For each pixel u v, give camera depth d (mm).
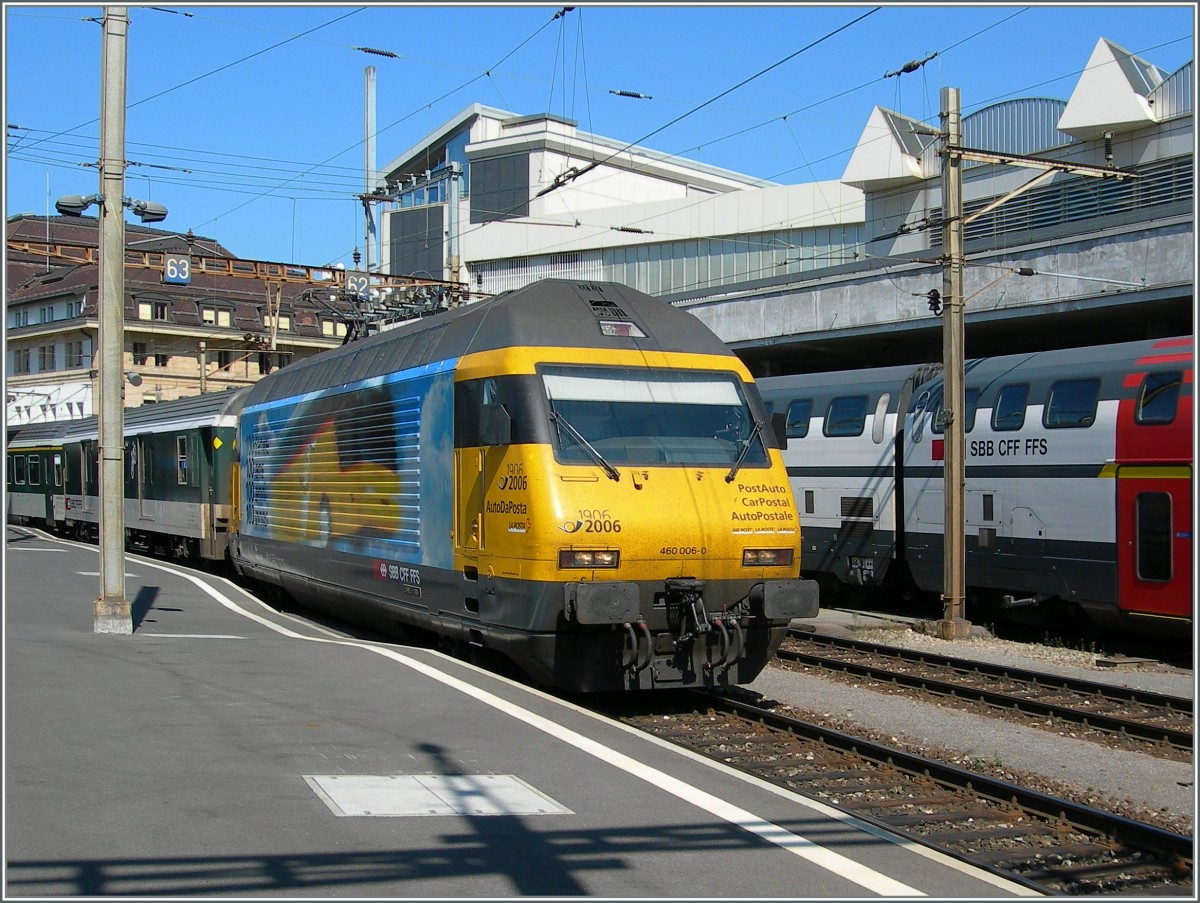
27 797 6574
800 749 9812
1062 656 15633
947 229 17000
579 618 9734
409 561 12516
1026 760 9969
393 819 6477
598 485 10242
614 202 55438
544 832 6383
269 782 7086
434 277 56031
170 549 26359
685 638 10406
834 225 42375
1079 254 20422
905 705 12156
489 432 10773
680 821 6703
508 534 10391
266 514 17875
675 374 11227
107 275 13578
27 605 15547
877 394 19672
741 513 10734
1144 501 14906
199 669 10820
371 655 11930
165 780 7023
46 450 36875
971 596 18344
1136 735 10859
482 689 10234
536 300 11336
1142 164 28281
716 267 45438
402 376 12891
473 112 55250
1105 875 6855
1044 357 16953
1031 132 31781
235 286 65312
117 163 13680
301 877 5512
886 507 19234
